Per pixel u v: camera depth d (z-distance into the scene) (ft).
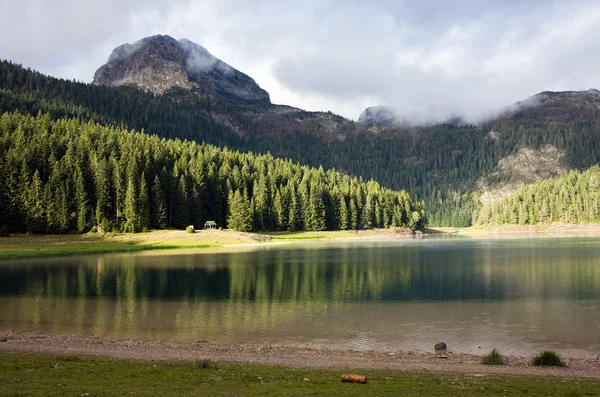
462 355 96.43
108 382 65.92
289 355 94.17
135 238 435.94
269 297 169.07
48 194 437.99
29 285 196.54
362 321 130.62
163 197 521.65
